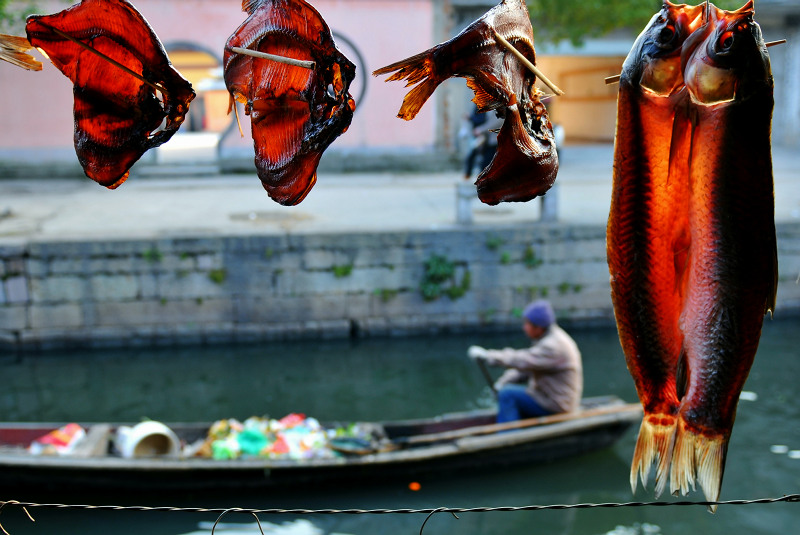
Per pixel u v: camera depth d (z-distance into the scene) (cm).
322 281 1116
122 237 1084
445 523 639
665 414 229
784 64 2138
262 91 216
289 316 1118
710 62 194
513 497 677
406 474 676
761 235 208
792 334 1135
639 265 221
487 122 1301
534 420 704
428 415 888
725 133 203
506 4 209
